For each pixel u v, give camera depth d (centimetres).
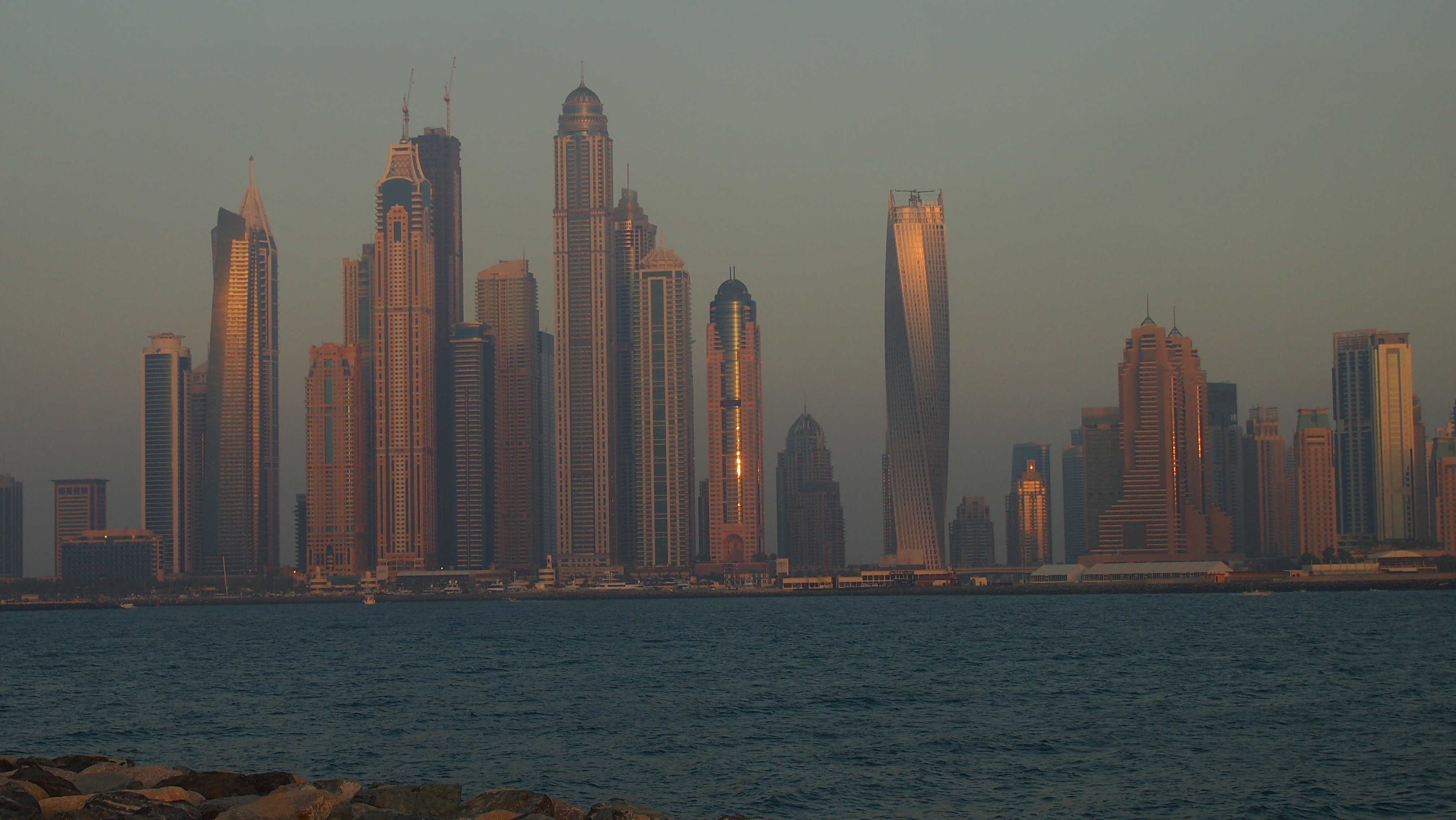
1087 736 12619
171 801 7019
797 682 18712
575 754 12044
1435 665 19575
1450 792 9769
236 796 7325
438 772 11250
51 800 6838
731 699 16500
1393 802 9512
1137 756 11444
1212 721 13488
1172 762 11131
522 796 7231
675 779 10769
